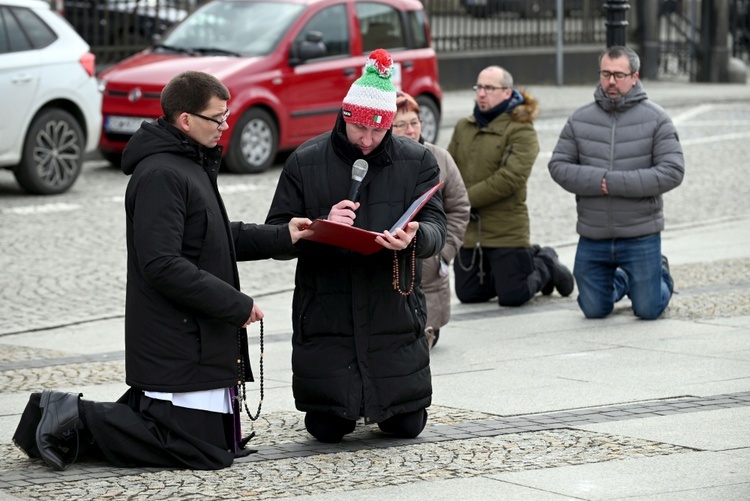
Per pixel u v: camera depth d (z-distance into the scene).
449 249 9.95
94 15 24.48
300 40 20.20
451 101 28.61
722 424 7.66
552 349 10.06
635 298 11.03
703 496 6.28
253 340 10.75
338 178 7.32
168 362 6.87
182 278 6.71
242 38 20.25
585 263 11.20
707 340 10.17
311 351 7.28
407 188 7.32
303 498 6.37
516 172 11.72
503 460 7.00
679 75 35.94
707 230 16.03
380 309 7.23
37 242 14.84
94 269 13.67
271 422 8.02
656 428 7.59
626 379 8.95
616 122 10.96
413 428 7.48
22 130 17.09
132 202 6.86
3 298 12.40
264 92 19.62
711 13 34.44
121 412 6.93
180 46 20.47
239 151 19.52
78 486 6.61
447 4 31.36
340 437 7.49
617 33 12.99
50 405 6.93
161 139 6.86
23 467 7.00
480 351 10.06
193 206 6.86
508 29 32.38
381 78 7.11
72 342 10.78
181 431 6.89
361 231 6.74
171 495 6.44
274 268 14.25
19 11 17.30
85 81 17.83
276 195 7.46
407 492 6.45
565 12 33.56
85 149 18.08
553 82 33.03
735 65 34.56
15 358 10.13
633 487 6.45
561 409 8.16
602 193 10.84
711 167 21.00
